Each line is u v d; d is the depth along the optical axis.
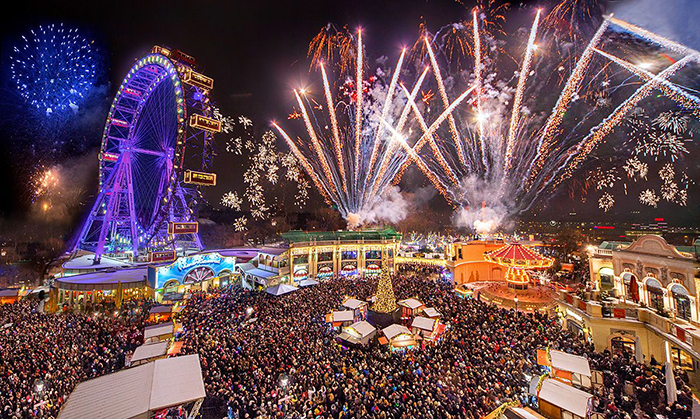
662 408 17.75
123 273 48.06
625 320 25.48
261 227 109.81
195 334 27.77
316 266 56.19
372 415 16.91
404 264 64.88
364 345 26.58
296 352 24.08
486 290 42.56
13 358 23.08
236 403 18.19
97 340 27.73
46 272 70.75
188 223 50.19
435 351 24.69
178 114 47.81
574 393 16.89
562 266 59.81
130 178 61.16
